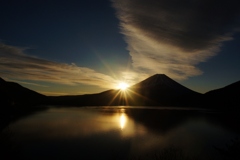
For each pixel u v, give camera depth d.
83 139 27.55
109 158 19.12
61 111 90.69
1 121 43.16
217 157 19.06
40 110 89.44
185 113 90.44
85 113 81.56
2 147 15.09
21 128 35.12
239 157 16.45
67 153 20.38
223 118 65.19
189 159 16.48
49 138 27.28
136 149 22.86
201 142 27.48
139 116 72.50
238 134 34.72
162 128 41.53
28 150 20.56
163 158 14.41
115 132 34.62
